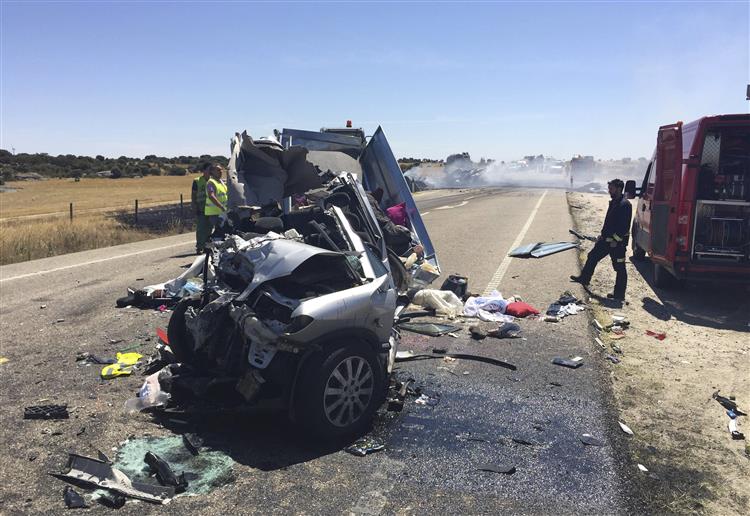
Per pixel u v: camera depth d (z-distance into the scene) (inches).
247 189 266.4
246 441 171.6
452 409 192.7
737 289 377.4
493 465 157.0
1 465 155.6
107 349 252.8
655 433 178.2
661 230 360.8
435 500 140.9
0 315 311.7
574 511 137.0
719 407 197.3
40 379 218.2
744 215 332.8
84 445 167.2
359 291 182.4
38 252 561.3
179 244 590.2
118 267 456.8
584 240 547.2
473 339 264.7
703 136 324.8
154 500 140.1
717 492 146.5
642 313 319.3
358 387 175.0
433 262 352.2
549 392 206.2
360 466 157.0
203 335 183.6
